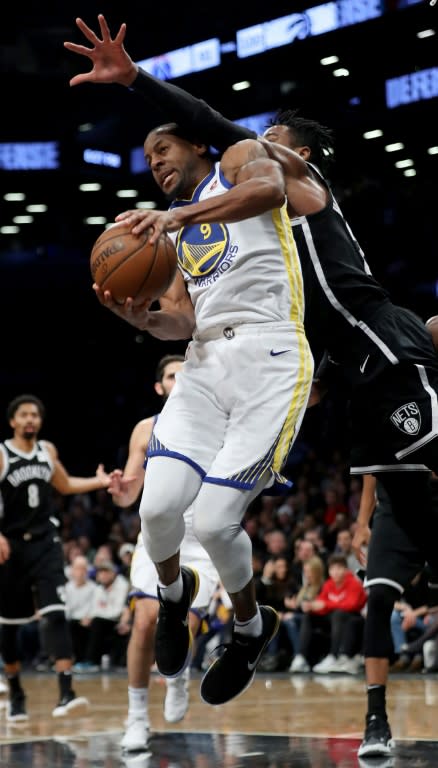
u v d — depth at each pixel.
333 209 3.46
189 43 13.48
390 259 13.86
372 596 3.74
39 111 15.35
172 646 3.01
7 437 20.73
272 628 3.09
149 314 2.93
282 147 3.45
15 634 5.70
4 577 5.73
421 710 5.09
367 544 4.25
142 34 14.14
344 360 3.48
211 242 2.77
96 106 15.34
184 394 2.80
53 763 3.65
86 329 20.84
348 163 12.72
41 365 20.97
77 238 17.80
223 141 2.96
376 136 12.12
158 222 2.58
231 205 2.58
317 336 3.52
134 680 4.08
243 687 3.03
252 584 2.89
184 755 3.79
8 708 5.57
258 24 12.62
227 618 8.94
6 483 5.85
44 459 5.96
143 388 20.22
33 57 15.41
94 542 13.38
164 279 2.64
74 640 9.95
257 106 12.84
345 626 8.34
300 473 13.74
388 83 11.76
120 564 11.21
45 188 15.56
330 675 8.16
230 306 2.75
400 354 3.37
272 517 11.01
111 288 2.61
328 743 3.97
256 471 2.69
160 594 2.97
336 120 12.21
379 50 11.56
